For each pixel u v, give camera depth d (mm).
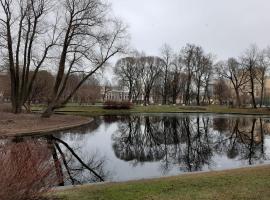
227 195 7465
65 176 11492
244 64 67875
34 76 35031
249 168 11367
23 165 6191
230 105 73375
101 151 18391
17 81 34031
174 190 7977
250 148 20188
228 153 18375
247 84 82625
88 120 38281
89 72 33750
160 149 19766
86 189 8219
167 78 78812
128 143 22344
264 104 90625
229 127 34406
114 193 7723
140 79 80438
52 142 20672
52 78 50781
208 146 21156
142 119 45375
